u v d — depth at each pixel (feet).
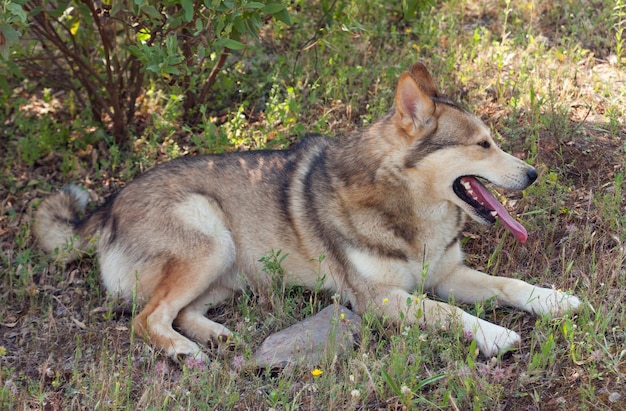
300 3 11.31
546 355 7.60
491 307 8.41
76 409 7.83
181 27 9.80
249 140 10.21
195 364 7.96
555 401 7.42
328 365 7.91
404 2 10.34
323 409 7.63
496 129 10.02
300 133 10.22
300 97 10.81
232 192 8.85
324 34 10.94
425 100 8.13
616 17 11.32
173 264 8.64
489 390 7.47
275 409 7.50
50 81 11.01
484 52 11.21
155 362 8.21
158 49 9.27
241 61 11.35
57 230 9.28
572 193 9.27
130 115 10.84
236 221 8.83
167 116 10.50
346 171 8.48
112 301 8.82
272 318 8.50
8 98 11.14
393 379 7.65
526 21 11.83
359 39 11.51
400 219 8.35
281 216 8.72
